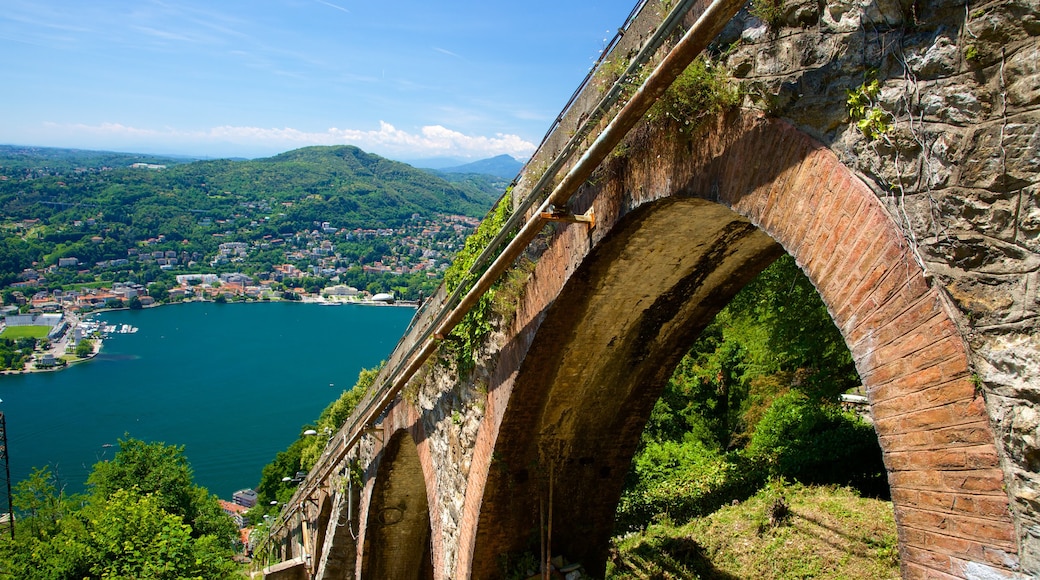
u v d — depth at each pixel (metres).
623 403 7.80
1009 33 2.38
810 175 3.25
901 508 2.81
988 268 2.46
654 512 14.26
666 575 10.73
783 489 13.37
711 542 11.56
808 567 10.00
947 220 2.59
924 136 2.68
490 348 7.50
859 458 13.35
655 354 7.31
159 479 30.33
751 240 5.65
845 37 3.08
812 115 3.26
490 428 7.50
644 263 5.77
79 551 17.55
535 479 7.89
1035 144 2.30
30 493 27.92
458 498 8.48
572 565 8.23
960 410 2.54
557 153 6.03
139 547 17.55
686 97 4.03
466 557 8.15
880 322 2.88
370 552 13.74
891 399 2.84
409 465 12.12
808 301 13.36
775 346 14.50
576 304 6.17
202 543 18.20
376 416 11.11
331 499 16.30
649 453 17.19
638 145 4.76
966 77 2.54
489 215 7.46
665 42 4.37
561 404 7.35
